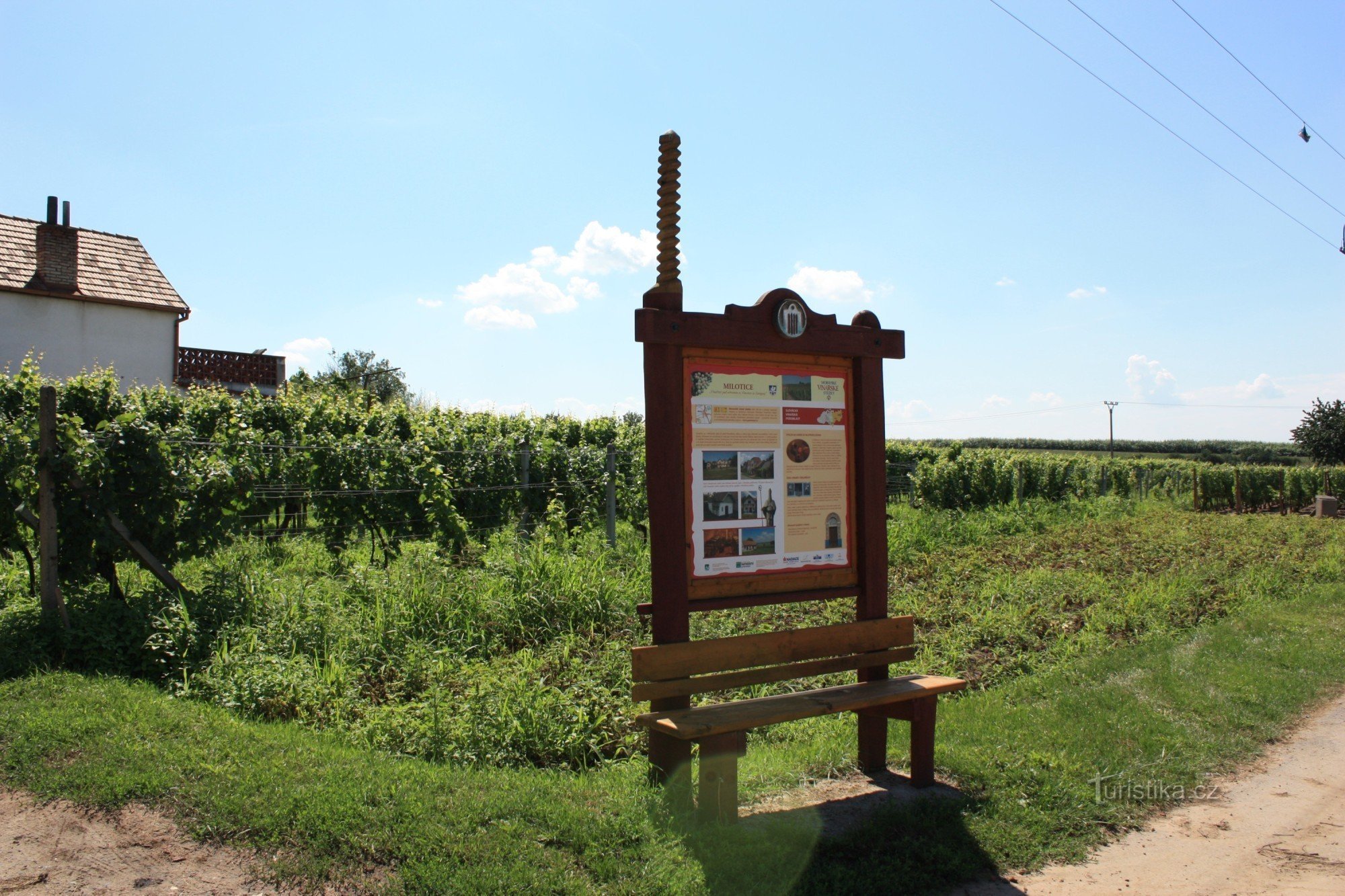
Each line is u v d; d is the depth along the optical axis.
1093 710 6.16
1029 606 9.50
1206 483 27.61
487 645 7.42
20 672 5.73
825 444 5.05
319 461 12.07
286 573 9.95
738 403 4.72
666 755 4.36
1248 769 5.35
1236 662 7.56
